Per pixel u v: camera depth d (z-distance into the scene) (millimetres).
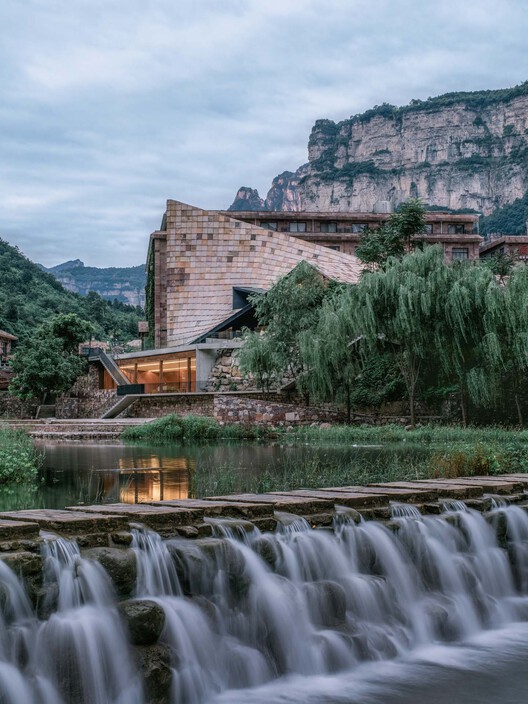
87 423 43406
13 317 114875
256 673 6426
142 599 5988
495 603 8750
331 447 25172
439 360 35688
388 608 7672
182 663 5945
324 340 36844
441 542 8789
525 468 14461
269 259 65812
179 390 53594
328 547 7641
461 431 29828
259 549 7055
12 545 5754
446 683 6496
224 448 26328
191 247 65750
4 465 14008
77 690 5465
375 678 6621
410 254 35906
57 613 5656
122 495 11539
